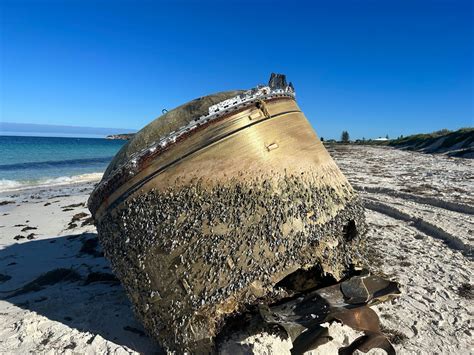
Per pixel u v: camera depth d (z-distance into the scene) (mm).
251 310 3318
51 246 8633
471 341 4172
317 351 3461
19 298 5438
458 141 30719
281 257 3393
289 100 4121
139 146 3688
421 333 4301
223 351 3367
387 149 40625
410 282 5633
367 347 3096
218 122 3527
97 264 7152
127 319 4496
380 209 10547
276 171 3562
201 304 3320
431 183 14148
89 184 22078
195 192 3455
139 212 3582
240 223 3389
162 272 3484
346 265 3740
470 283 5633
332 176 4016
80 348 3943
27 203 15172
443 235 7859
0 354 3898
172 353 3518
